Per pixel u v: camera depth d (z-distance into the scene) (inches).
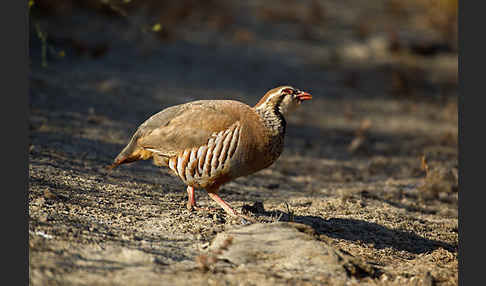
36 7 1071.0
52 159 482.6
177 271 302.5
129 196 432.5
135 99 795.4
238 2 1620.3
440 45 1422.2
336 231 409.7
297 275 308.2
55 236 323.9
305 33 1409.9
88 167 489.7
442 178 577.9
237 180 551.5
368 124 794.2
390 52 1365.7
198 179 383.6
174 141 375.2
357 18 1647.4
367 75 1194.6
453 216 503.5
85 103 719.1
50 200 382.9
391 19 1676.9
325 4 1795.0
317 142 775.1
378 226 434.9
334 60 1264.8
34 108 644.1
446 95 1110.4
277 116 388.5
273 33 1397.6
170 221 382.9
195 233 364.2
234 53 1192.2
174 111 390.0
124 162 403.2
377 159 710.5
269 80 1060.5
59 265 290.0
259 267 313.6
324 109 954.7
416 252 397.1
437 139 814.5
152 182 489.7
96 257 307.6
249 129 373.4
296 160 679.7
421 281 324.8
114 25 1160.2
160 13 1273.4
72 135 579.5
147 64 1008.2
